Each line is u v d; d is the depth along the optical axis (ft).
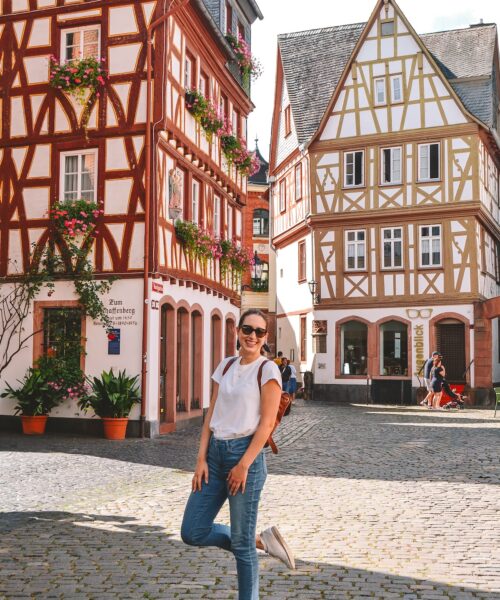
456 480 34.12
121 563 20.25
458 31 111.34
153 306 54.80
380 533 23.80
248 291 131.54
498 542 22.63
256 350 15.66
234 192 77.66
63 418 55.42
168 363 59.16
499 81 110.93
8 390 54.85
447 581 18.65
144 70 56.24
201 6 60.90
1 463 39.14
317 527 24.63
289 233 113.29
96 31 57.77
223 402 15.48
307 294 105.81
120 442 49.90
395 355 98.22
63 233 55.93
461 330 97.35
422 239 97.19
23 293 56.85
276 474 35.96
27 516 26.35
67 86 56.95
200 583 18.45
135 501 29.22
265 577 18.98
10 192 58.29
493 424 62.59
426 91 97.91
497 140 100.17
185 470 37.58
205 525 15.34
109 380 52.60
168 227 58.13
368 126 100.32
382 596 17.46
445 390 85.66
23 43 58.90
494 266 108.88
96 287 55.21
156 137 55.77
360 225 100.01
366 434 54.44
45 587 18.06
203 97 62.75
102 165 56.39
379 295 98.48
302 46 118.73
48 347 56.80
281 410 15.55
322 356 100.94
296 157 110.01
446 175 96.32
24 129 58.44
